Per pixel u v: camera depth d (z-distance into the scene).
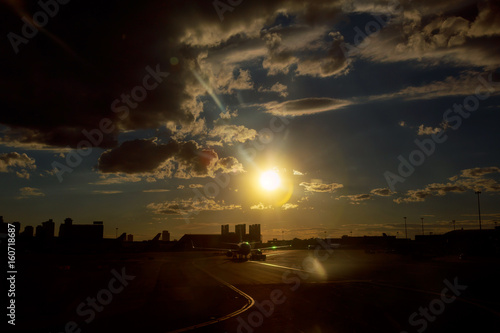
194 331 17.48
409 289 32.88
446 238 113.88
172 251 147.38
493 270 53.19
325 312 21.88
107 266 66.31
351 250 145.62
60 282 40.62
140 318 20.98
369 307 23.53
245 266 68.25
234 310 23.17
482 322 18.95
